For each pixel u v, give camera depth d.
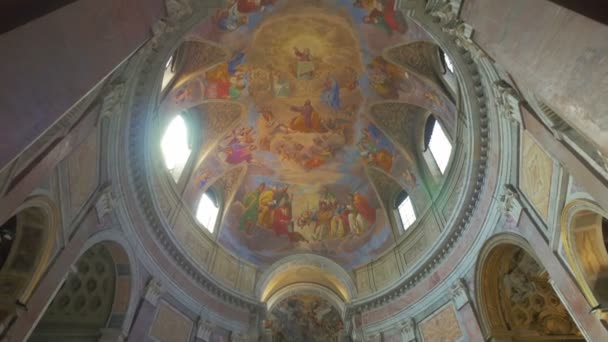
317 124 22.47
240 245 22.45
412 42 16.50
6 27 4.45
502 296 14.15
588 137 5.66
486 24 7.00
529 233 11.75
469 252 15.06
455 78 15.41
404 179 21.75
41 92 4.90
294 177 24.19
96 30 5.76
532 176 11.49
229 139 21.72
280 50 19.53
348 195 24.16
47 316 13.66
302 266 22.25
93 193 12.20
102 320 13.58
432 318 16.12
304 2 17.19
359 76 20.22
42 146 8.45
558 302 13.66
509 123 12.20
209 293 18.36
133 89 12.84
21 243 9.78
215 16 15.56
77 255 11.29
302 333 22.91
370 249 22.23
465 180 14.95
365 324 18.80
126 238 14.22
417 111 20.64
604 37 5.00
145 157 14.76
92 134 11.29
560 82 5.77
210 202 22.31
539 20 5.82
